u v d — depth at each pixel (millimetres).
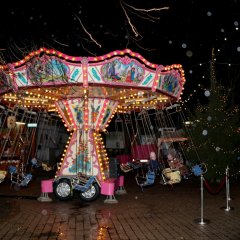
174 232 7199
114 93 11219
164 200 11180
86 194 10773
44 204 10328
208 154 16516
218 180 16484
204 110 17719
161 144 22125
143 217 8602
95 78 9781
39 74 9461
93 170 11125
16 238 6699
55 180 10969
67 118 11875
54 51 9180
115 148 27016
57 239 6645
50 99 12062
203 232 7207
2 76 9992
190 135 17516
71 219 8344
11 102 13172
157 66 10172
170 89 11430
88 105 11453
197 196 12055
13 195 11898
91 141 11367
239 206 10141
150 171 13336
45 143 24734
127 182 16719
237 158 16531
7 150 16797
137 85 10188
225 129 16516
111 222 8055
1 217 8508
